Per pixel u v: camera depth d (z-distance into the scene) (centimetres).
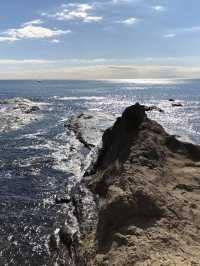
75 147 4034
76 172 3127
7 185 2806
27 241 1947
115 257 1429
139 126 2845
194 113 7881
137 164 2277
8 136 4653
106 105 9644
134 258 1380
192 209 1803
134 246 1459
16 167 3269
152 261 1345
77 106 9106
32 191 2677
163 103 10469
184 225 1653
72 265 1692
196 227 1653
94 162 3145
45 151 3859
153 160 2367
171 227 1623
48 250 1855
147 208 1719
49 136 4662
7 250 1864
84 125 5138
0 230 2064
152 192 1823
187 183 2162
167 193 1923
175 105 9581
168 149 2664
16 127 5331
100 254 1534
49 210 2328
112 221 1706
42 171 3164
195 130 5606
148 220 1666
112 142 3084
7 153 3762
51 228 2080
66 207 2364
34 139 4478
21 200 2502
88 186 2567
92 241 1722
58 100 10950
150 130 2802
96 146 3825
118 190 1877
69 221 2128
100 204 2153
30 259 1788
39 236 1995
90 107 8944
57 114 7106
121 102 10794
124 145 2759
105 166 2778
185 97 13475
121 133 2955
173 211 1741
